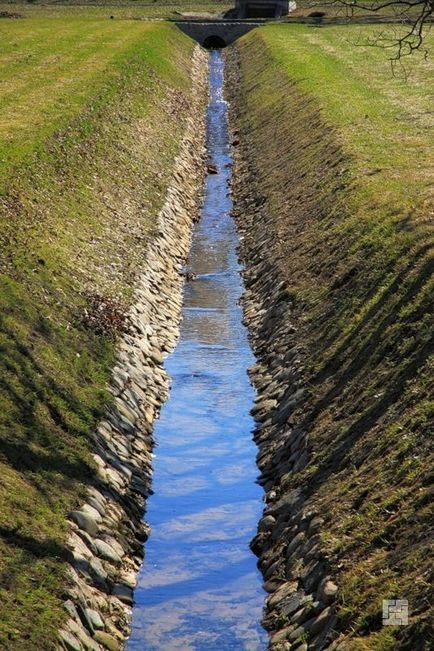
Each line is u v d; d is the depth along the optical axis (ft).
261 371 86.48
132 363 83.25
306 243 102.01
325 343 79.71
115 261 101.40
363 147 121.19
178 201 136.15
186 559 61.93
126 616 55.57
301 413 73.10
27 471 60.18
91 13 353.31
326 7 336.90
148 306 97.04
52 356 74.18
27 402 66.80
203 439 76.95
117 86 171.22
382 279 80.89
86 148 129.18
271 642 52.13
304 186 120.88
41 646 46.91
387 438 60.70
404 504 53.78
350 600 49.75
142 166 138.10
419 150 117.50
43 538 54.70
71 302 85.20
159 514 66.90
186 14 355.36
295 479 65.62
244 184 146.92
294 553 58.08
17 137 123.13
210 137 184.75
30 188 105.09
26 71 182.50
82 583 53.98
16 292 79.15
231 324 99.35
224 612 56.29
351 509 57.41
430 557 48.24
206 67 274.57
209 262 118.21
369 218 94.07
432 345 66.49
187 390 85.25
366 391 68.18
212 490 69.77
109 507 62.90
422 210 90.74
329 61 206.69
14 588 49.90
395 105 148.46
